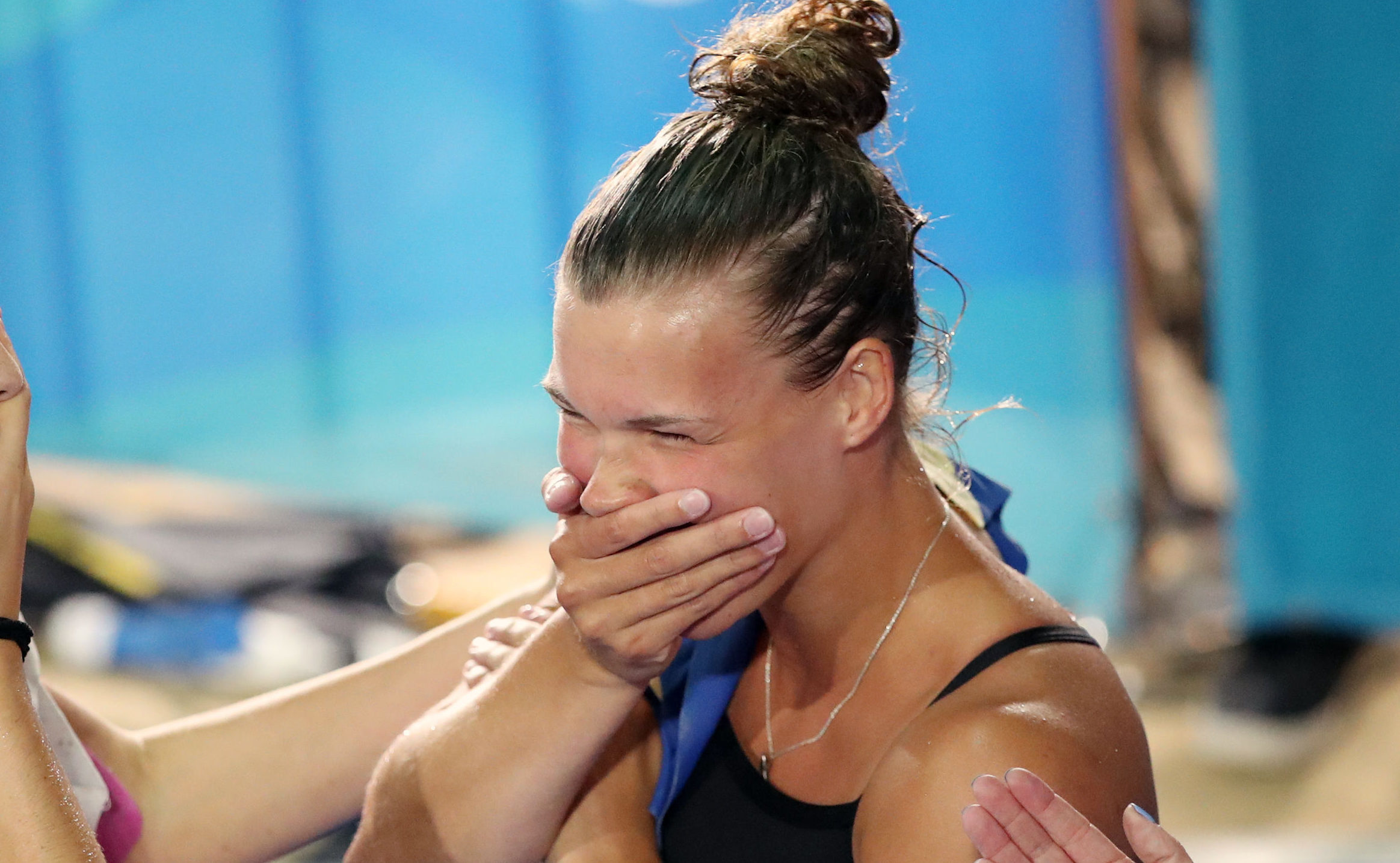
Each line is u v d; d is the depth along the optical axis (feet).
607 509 13.26
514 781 14.87
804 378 13.42
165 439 57.36
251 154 54.54
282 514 55.26
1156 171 42.68
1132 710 14.21
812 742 15.29
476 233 51.70
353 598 50.60
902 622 14.69
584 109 49.29
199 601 50.88
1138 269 43.16
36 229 58.29
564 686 14.70
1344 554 41.27
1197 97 42.22
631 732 17.06
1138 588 44.34
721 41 14.99
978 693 13.78
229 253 55.42
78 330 58.23
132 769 17.10
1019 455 43.78
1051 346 43.32
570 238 13.58
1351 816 37.40
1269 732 41.42
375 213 52.85
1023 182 42.60
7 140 57.98
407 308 53.16
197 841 17.15
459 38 50.42
